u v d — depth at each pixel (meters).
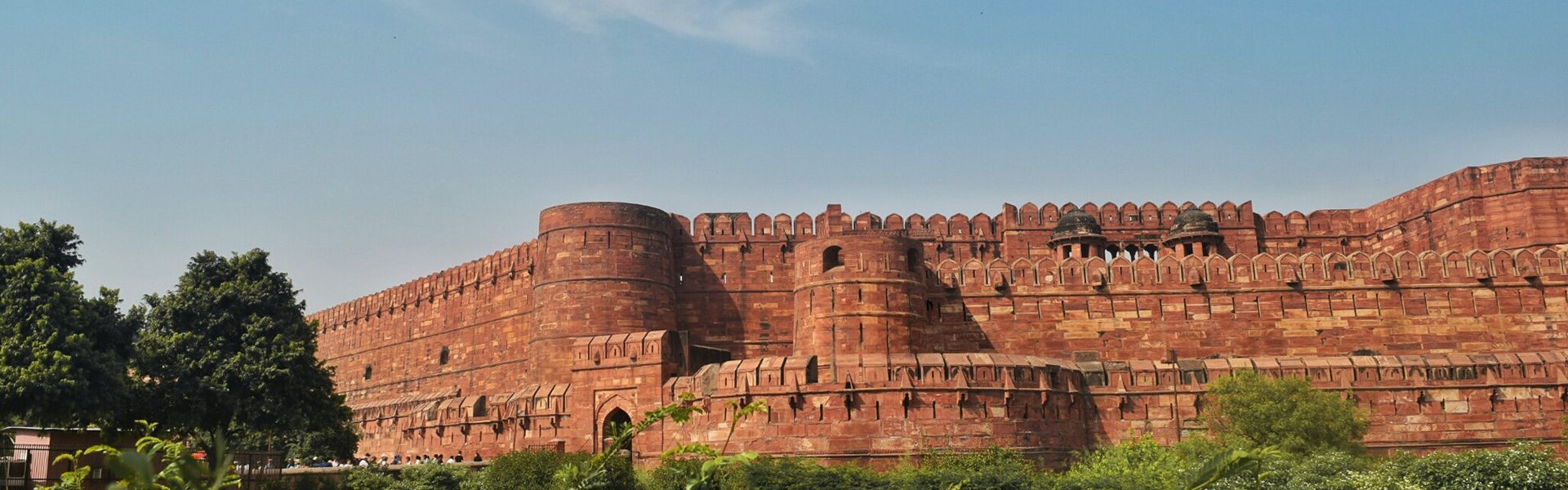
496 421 63.25
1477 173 66.31
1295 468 39.62
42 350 42.00
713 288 69.44
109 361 44.38
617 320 64.62
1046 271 63.19
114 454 13.52
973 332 62.47
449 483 47.34
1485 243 65.25
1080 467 47.31
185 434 49.19
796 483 40.31
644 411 55.31
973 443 49.91
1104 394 53.81
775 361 51.91
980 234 72.44
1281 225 73.44
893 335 59.84
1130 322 62.12
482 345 76.06
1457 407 53.31
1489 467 36.03
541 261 66.94
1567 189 64.19
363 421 78.88
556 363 64.50
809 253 62.22
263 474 47.97
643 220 66.75
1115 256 72.19
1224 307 62.16
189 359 48.94
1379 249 72.38
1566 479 35.31
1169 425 53.22
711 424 51.94
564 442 57.66
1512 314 61.22
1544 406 53.16
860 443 49.75
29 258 46.09
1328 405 48.75
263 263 53.47
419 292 84.75
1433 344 61.16
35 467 45.53
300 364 51.47
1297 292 62.12
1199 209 72.19
